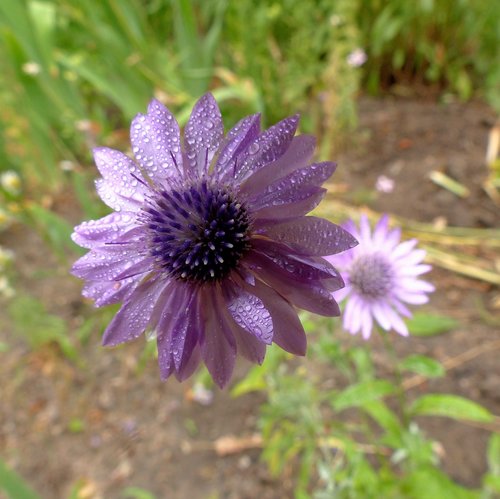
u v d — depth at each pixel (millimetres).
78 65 221
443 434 153
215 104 71
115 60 229
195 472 164
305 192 64
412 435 114
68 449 176
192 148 72
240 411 174
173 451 169
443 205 213
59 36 272
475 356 168
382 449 154
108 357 197
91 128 226
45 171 254
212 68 252
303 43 237
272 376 134
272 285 69
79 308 211
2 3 214
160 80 230
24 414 187
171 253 71
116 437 175
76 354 198
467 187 218
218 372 70
